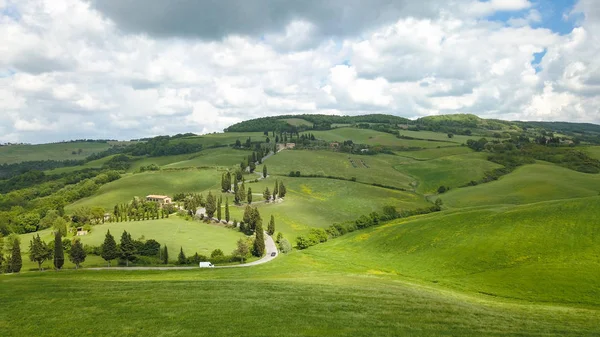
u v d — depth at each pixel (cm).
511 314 4991
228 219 15725
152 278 7538
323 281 6762
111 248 9912
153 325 4278
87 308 4759
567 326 4503
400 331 4194
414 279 8050
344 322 4409
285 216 16538
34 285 5756
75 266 9919
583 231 8850
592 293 6234
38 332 4112
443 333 4172
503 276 7575
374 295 5575
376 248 11831
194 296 5306
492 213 11638
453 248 9950
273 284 6153
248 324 4312
